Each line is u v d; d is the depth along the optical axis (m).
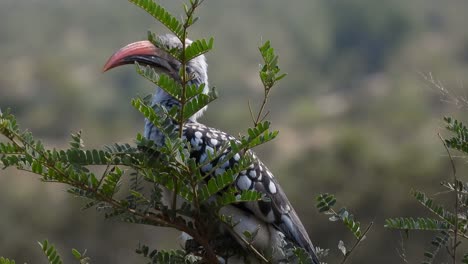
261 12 63.28
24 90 41.03
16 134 3.94
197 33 57.62
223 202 4.21
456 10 62.50
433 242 4.55
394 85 40.66
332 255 14.70
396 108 32.84
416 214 16.98
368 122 33.62
